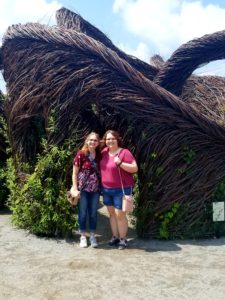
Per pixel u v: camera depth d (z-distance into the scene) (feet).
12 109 18.48
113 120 18.17
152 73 25.11
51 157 17.37
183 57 20.85
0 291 11.80
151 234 17.53
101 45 17.34
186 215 17.44
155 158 17.16
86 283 12.41
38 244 16.63
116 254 15.34
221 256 15.17
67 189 17.57
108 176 16.10
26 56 17.98
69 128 17.47
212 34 20.66
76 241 17.17
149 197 17.38
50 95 17.19
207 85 25.00
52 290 11.89
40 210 17.60
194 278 12.89
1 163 23.47
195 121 17.19
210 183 17.47
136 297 11.46
